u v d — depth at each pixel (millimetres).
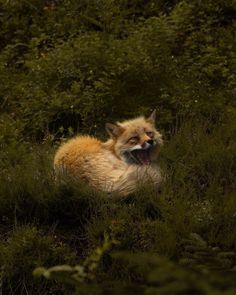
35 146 12312
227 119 12547
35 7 17516
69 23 16781
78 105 13273
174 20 15398
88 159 9992
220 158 10828
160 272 4355
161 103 13375
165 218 8758
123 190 9422
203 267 5465
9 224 9406
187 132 12055
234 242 8344
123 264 8094
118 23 16328
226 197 9320
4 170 10852
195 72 14180
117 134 10461
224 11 16688
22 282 8367
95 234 8766
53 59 14406
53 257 8500
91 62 14055
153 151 10664
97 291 4980
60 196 9500
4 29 17250
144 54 14039
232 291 4066
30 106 13633
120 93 13539
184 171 10344
